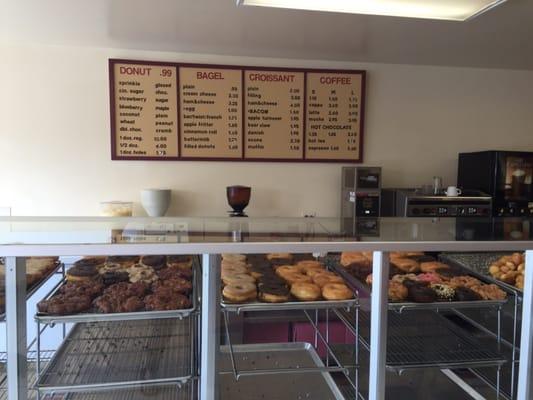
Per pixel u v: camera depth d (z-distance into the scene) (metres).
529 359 1.18
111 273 1.34
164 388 1.19
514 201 2.62
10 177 2.60
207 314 1.11
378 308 1.14
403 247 1.11
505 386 1.35
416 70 2.96
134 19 2.14
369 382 1.21
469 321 1.47
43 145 2.62
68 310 1.13
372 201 2.62
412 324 1.50
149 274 1.35
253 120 2.77
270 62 2.78
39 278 1.19
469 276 1.50
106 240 1.05
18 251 0.97
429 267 1.54
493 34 2.31
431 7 1.73
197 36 2.38
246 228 1.29
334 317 1.56
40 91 2.59
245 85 2.75
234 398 1.29
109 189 2.69
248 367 1.41
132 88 2.64
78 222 1.34
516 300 1.35
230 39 2.43
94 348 1.27
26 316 1.10
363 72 2.85
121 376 1.13
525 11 1.99
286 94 2.79
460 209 2.54
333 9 1.75
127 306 1.16
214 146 2.75
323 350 1.53
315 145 2.85
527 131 3.12
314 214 2.89
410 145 2.98
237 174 2.80
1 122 2.57
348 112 2.87
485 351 1.34
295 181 2.87
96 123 2.66
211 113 2.73
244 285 1.28
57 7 2.00
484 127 3.06
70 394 1.17
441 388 1.43
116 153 2.66
